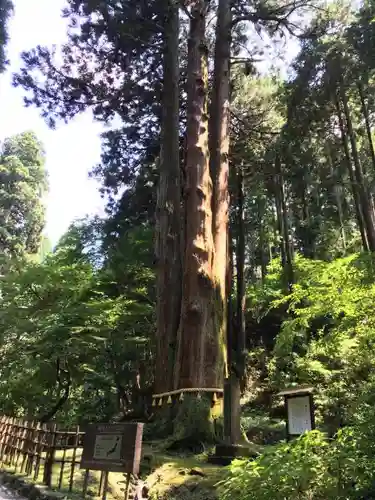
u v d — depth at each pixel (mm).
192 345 8492
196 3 11578
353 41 12672
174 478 5695
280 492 2877
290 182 20125
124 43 13133
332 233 20969
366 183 15867
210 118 11562
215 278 9266
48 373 9961
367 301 5062
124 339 12047
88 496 5070
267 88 17000
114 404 13727
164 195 11930
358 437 3062
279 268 20172
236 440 6598
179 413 7891
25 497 5523
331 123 17375
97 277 12414
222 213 10227
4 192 28922
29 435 6699
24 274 10414
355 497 2803
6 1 10938
